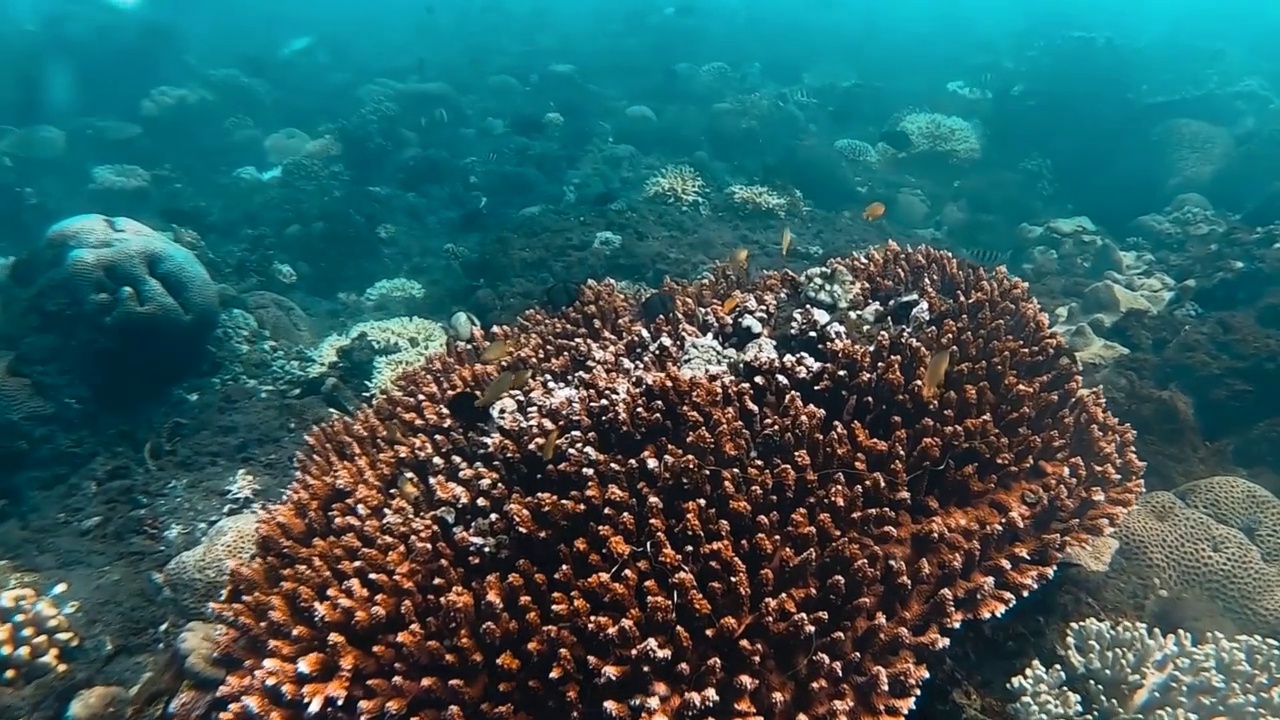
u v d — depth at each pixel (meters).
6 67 7.16
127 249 2.57
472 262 3.65
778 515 1.12
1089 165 5.18
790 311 1.63
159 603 1.60
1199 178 4.57
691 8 11.23
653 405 1.27
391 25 15.80
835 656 0.98
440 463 1.35
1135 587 1.37
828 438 1.20
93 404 2.44
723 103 6.31
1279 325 2.24
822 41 12.32
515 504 1.14
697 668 0.95
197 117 6.66
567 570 1.03
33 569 1.81
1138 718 1.11
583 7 16.09
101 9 7.86
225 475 2.13
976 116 6.23
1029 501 1.23
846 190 4.80
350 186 5.32
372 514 1.32
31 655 1.43
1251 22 14.49
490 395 1.42
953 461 1.26
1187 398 2.05
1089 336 2.37
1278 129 4.52
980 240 4.34
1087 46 5.61
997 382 1.42
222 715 1.06
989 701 1.14
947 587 1.09
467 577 1.12
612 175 5.00
